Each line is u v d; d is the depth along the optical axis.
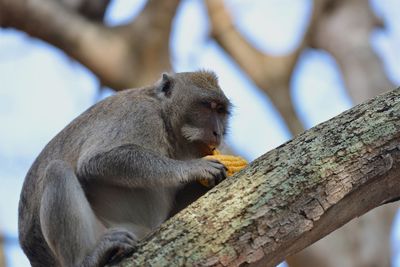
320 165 10.34
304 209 10.12
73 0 20.83
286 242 10.07
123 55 20.44
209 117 14.38
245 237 9.97
